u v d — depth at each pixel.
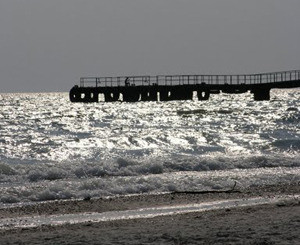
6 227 38.56
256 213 40.66
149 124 159.00
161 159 73.38
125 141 109.94
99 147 100.69
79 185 54.22
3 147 100.56
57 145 104.56
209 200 49.09
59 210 44.53
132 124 160.25
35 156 88.12
